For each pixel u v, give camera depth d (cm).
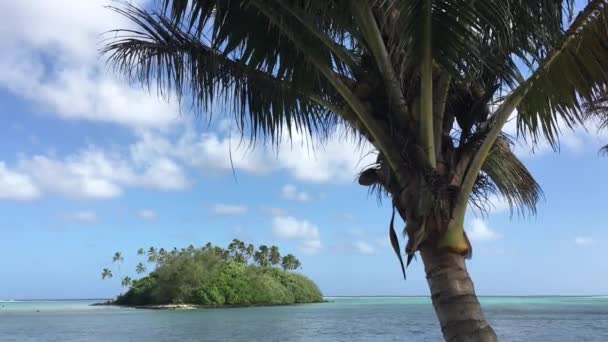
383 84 446
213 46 455
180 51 522
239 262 11038
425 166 423
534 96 468
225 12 441
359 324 4806
